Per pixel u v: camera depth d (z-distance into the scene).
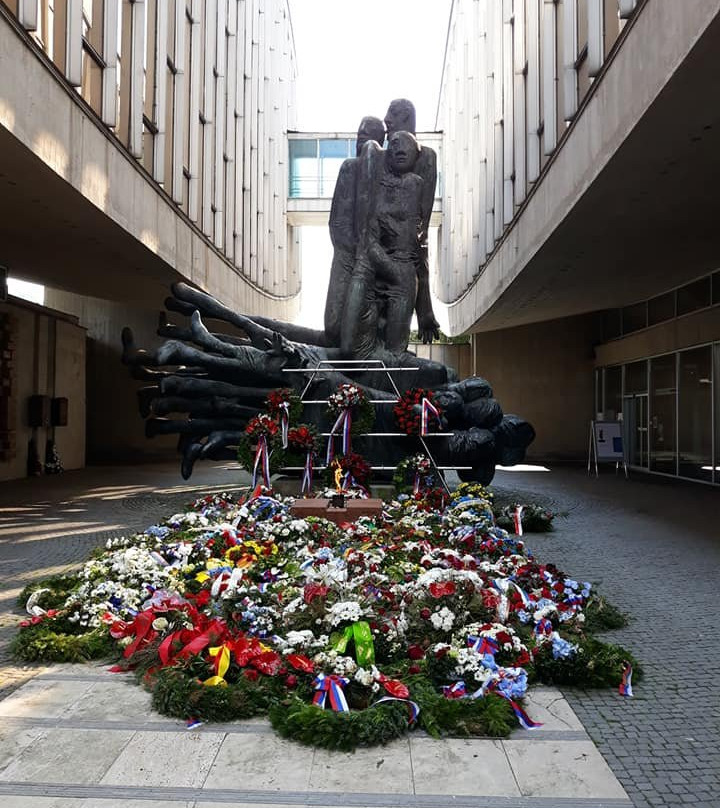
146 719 3.72
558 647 4.34
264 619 4.63
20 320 17.27
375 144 13.31
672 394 18.34
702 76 6.98
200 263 18.95
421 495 10.23
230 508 9.72
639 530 9.82
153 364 11.29
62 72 10.16
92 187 11.45
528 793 3.05
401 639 4.52
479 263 22.25
